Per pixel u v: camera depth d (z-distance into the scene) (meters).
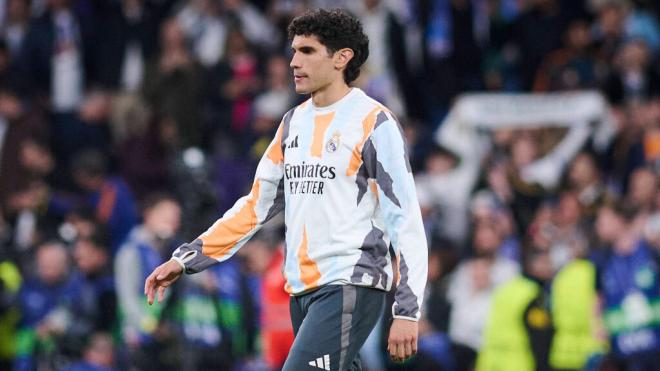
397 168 20.89
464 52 57.56
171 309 39.47
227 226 21.91
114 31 56.97
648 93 56.38
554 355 40.00
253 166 50.41
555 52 57.25
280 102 52.56
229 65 54.53
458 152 51.03
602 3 58.09
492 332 40.34
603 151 53.22
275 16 57.84
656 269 41.78
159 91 53.12
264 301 40.91
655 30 59.41
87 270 41.91
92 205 45.84
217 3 56.81
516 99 52.75
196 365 39.28
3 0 58.44
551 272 40.62
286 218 21.59
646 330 41.59
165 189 52.09
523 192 49.69
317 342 20.83
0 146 51.75
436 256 43.81
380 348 41.09
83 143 53.59
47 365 40.66
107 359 39.69
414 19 57.78
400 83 54.97
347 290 20.97
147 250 40.22
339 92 21.45
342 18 21.34
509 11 59.88
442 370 41.69
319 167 21.16
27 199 48.03
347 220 21.05
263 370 40.66
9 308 41.50
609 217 43.28
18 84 55.41
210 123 53.53
